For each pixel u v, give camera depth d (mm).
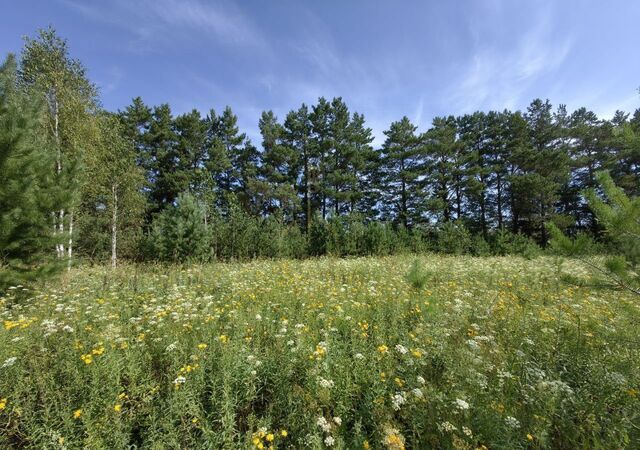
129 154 17953
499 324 4566
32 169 7254
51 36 13977
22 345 3807
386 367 3311
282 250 19234
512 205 32406
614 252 2977
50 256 7996
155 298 6473
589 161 29922
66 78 14234
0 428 2709
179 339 4105
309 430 2588
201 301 6180
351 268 10461
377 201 36188
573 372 3268
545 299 5961
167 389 3240
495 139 34750
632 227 2736
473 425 2498
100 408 2830
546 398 2658
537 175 27703
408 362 3230
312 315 5113
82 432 2686
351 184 32688
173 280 8625
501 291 6492
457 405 2566
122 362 3438
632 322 3688
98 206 19469
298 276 8445
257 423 2760
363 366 3299
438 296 6070
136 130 32906
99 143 15953
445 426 2393
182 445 2617
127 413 2902
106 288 7758
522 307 5285
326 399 2889
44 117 13484
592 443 2402
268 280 8016
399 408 2693
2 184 6742
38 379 3057
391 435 2291
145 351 3928
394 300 5711
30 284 7352
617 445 2219
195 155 35062
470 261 12812
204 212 18078
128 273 10117
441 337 3746
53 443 2420
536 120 33938
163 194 32656
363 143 36688
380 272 9523
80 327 4434
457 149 34031
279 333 4281
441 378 3148
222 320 5086
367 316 5086
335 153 35531
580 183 31141
